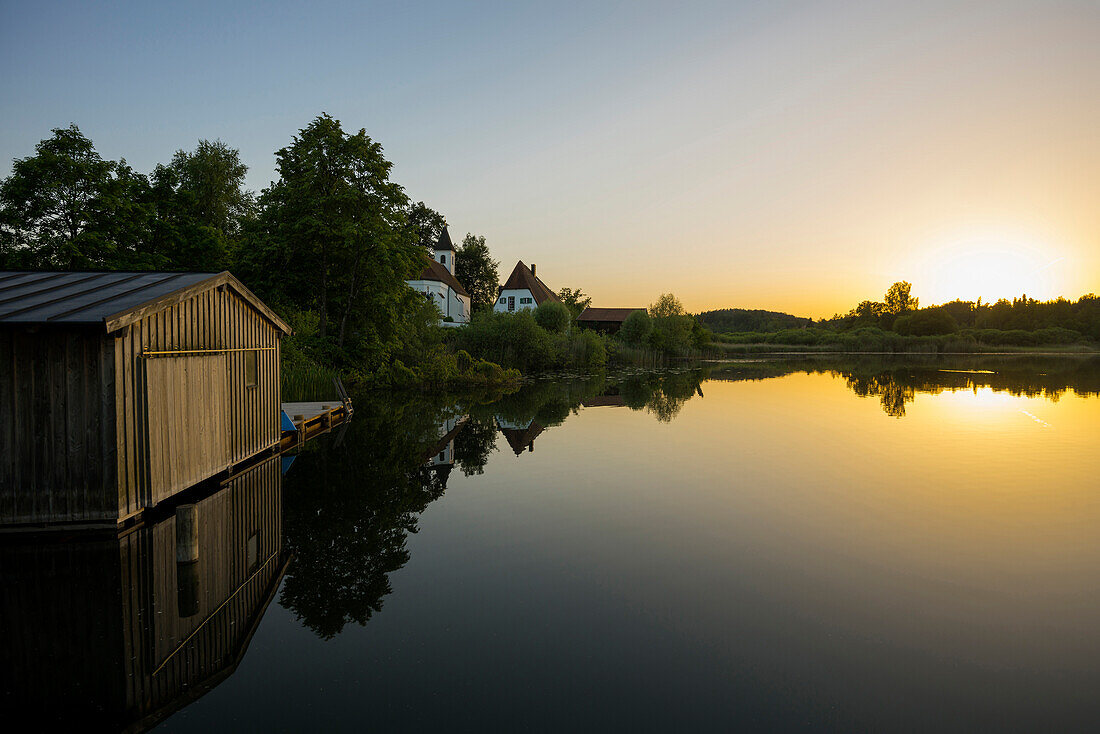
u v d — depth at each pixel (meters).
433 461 12.73
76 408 7.48
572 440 15.30
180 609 5.84
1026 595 6.14
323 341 25.73
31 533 7.51
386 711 4.18
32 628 5.45
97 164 27.44
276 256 25.61
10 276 10.04
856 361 60.53
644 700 4.31
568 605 5.91
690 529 8.27
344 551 7.41
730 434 16.22
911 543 7.68
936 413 20.38
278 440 13.59
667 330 59.00
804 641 5.20
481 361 31.73
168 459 8.72
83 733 3.99
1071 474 11.45
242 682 4.58
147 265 27.97
